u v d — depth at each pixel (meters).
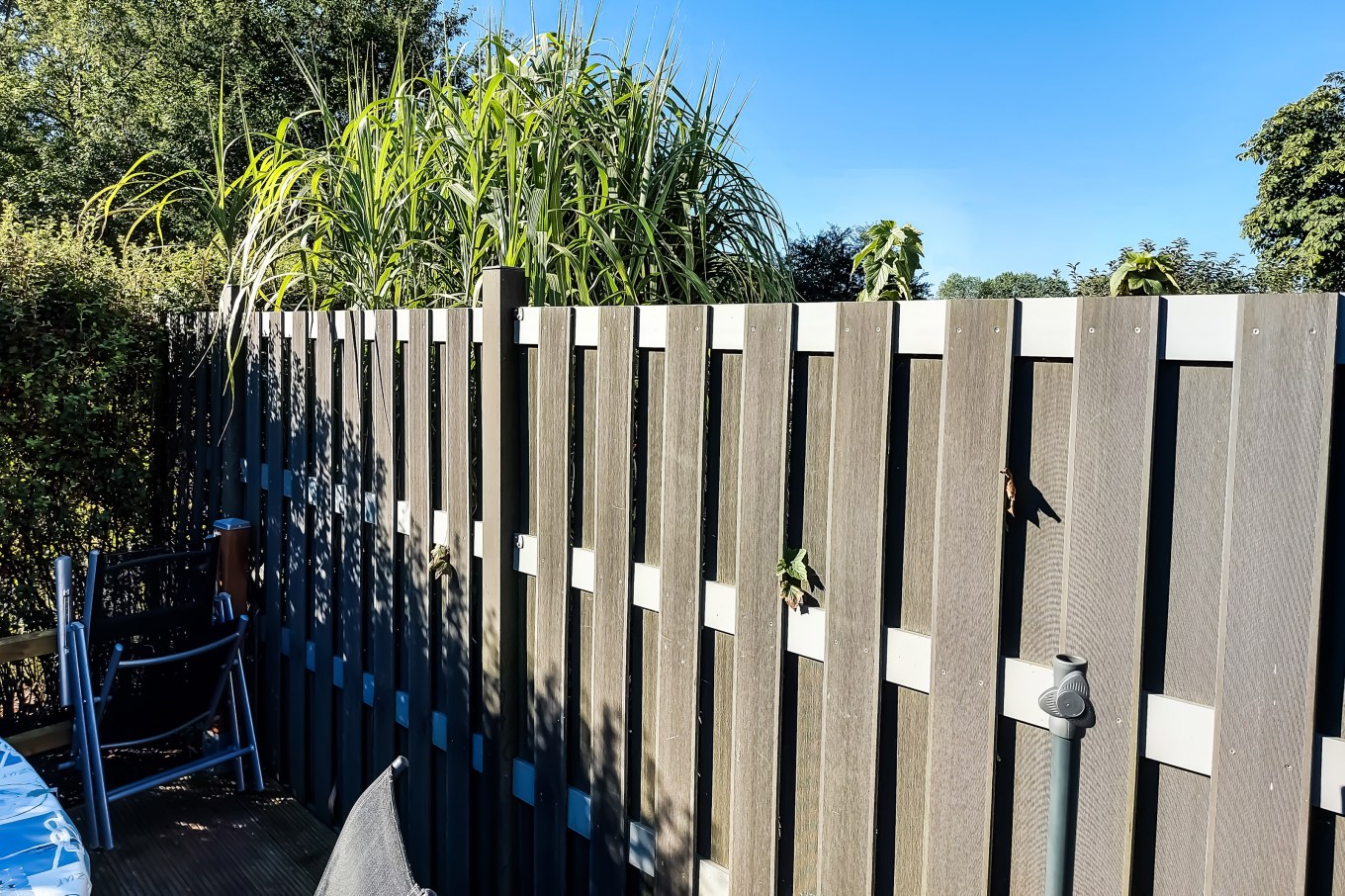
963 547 1.33
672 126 3.16
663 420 1.78
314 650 2.89
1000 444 1.27
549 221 2.68
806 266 12.17
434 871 2.47
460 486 2.27
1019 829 1.32
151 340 3.60
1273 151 32.25
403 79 3.24
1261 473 1.07
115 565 2.52
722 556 1.70
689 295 2.91
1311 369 1.02
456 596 2.30
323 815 2.86
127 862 2.55
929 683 1.39
